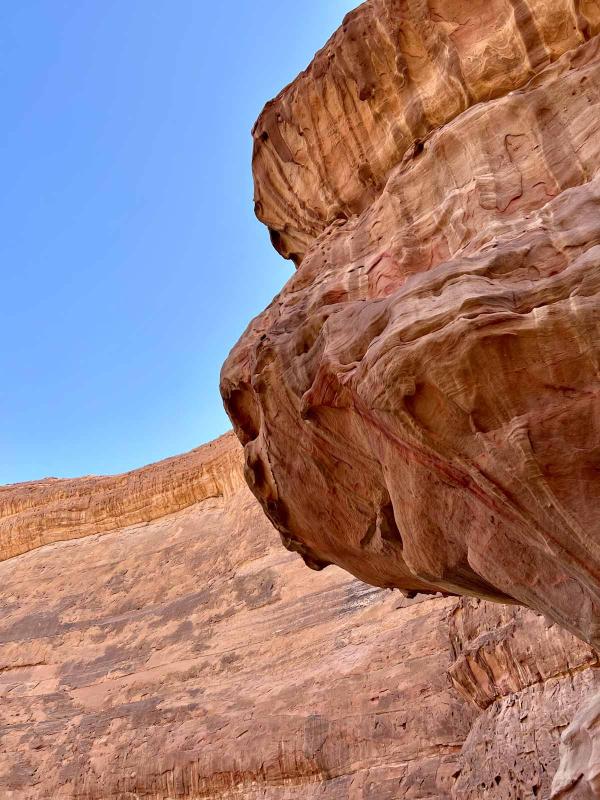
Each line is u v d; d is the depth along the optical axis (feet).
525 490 15.48
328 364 19.85
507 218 19.83
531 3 22.16
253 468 27.61
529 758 34.60
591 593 15.33
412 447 17.65
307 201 30.25
